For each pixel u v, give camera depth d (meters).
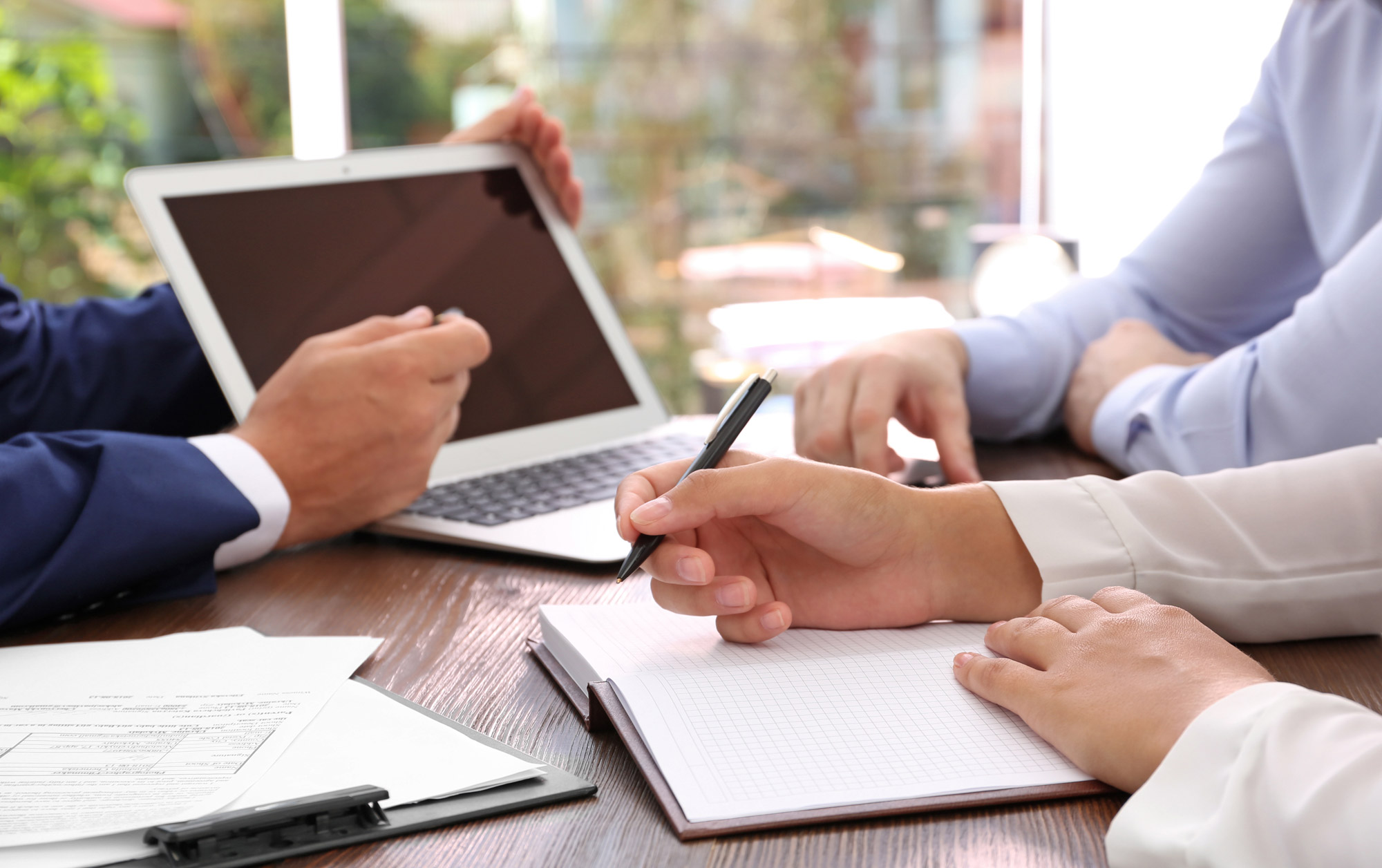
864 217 3.74
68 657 0.61
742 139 3.71
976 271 2.71
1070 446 1.14
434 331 0.88
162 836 0.39
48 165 3.47
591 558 0.79
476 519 0.88
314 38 3.48
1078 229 3.23
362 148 3.55
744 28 3.66
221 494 0.76
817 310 3.77
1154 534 0.63
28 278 3.51
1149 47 2.90
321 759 0.47
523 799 0.44
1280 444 0.84
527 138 1.23
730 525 0.63
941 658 0.56
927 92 3.68
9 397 0.98
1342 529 0.64
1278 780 0.37
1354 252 0.83
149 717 0.52
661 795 0.43
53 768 0.46
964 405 0.99
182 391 1.08
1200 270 1.24
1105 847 0.40
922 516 0.62
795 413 1.01
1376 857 0.33
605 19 3.61
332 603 0.73
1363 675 0.57
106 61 3.45
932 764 0.45
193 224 0.98
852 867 0.39
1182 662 0.47
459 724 0.51
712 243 3.75
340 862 0.40
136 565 0.71
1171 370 1.01
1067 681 0.48
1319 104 1.08
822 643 0.59
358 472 0.84
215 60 3.47
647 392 1.21
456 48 3.55
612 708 0.50
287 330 0.99
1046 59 3.51
